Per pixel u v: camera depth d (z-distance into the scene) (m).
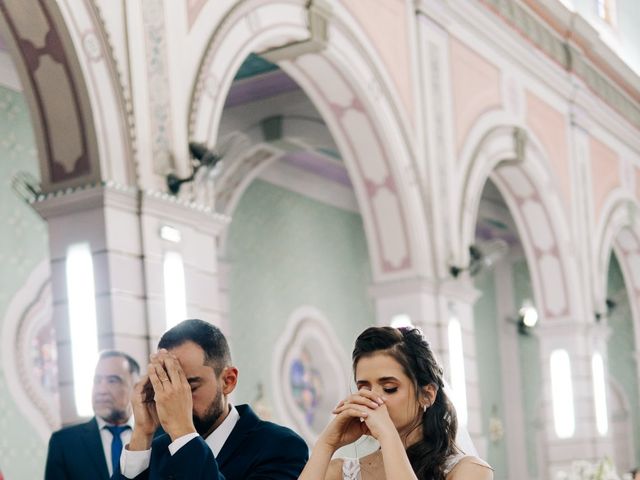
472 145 11.16
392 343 2.78
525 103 12.84
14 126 9.09
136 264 5.98
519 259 19.28
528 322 13.95
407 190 9.66
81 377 5.80
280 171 13.63
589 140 14.99
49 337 9.17
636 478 9.73
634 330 16.95
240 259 12.73
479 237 18.33
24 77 6.11
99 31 6.10
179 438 2.63
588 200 14.55
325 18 8.51
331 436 2.76
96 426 4.48
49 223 6.02
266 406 12.71
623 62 15.85
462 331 10.27
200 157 6.59
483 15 11.73
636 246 16.78
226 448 2.85
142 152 6.22
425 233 9.88
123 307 5.82
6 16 6.02
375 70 9.32
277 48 8.47
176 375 2.69
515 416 19.03
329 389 14.16
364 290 15.42
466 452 3.03
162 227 6.15
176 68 6.68
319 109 9.49
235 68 7.32
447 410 2.84
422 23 10.45
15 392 8.72
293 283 13.73
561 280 13.46
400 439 2.70
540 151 13.02
